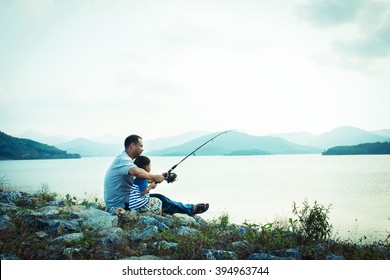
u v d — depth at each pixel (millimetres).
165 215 7211
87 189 28328
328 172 67688
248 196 26281
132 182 7000
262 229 5492
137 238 5082
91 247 4609
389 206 21031
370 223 14414
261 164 131375
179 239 5016
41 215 5918
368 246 5297
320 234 5332
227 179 48812
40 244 4617
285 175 59406
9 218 5418
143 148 7277
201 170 82688
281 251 4805
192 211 7637
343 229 12758
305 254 4781
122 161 6797
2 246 4457
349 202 23219
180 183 41219
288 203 21625
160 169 75000
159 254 4625
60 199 8891
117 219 5906
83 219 6004
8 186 11164
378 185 37938
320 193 29453
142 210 6828
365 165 100062
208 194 27438
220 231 6043
